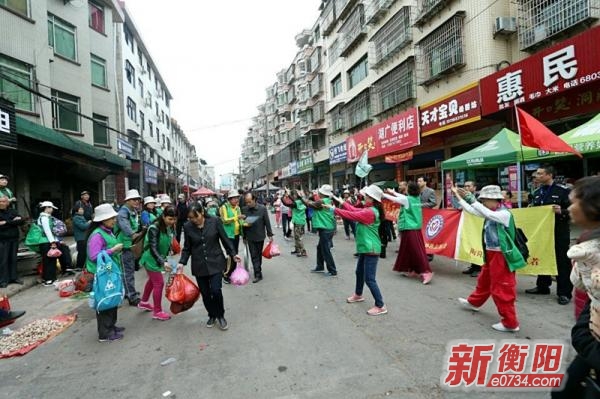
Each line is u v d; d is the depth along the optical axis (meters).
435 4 13.05
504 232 3.91
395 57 16.88
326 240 7.05
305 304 5.28
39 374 3.53
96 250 4.36
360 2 20.45
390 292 5.69
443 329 4.11
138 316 5.18
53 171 14.64
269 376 3.24
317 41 31.70
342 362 3.44
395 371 3.22
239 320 4.75
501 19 10.84
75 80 16.48
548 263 5.08
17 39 12.80
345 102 23.78
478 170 12.98
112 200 20.55
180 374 3.38
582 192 1.73
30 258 7.91
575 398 1.85
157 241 4.96
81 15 17.11
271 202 35.03
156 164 32.97
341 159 22.69
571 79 7.80
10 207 7.32
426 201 7.63
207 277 4.57
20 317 5.35
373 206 4.77
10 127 8.44
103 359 3.80
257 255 6.96
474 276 6.53
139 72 27.75
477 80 11.62
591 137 6.34
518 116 5.84
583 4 8.93
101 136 19.25
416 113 13.70
